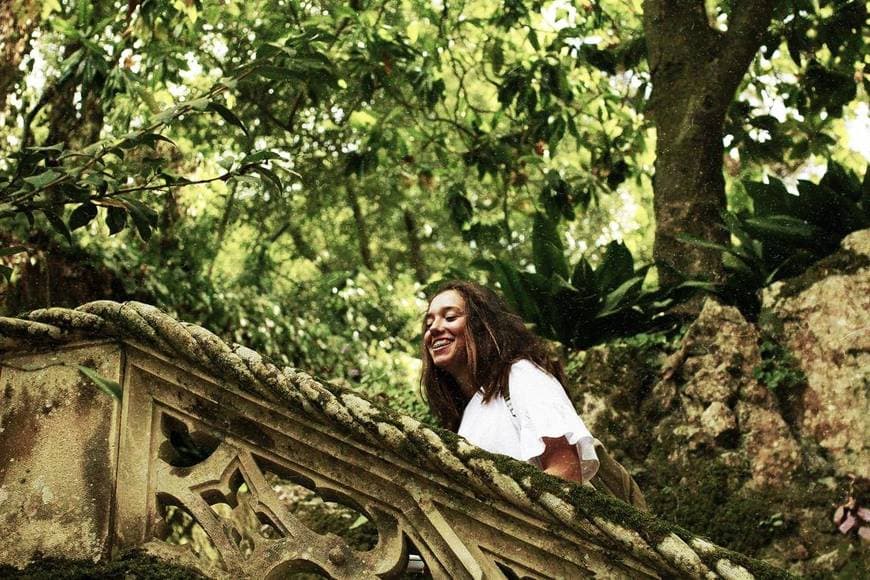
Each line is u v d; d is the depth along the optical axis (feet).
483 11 27.17
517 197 29.17
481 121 27.63
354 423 7.63
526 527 7.40
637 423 17.44
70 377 8.37
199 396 8.23
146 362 8.41
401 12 29.32
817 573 14.76
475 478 7.36
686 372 17.30
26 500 8.04
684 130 21.48
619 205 38.81
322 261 41.81
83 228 20.36
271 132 31.83
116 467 8.09
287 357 26.68
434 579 7.47
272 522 7.89
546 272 20.88
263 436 8.10
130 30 19.90
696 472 16.35
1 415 8.35
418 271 43.86
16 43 19.42
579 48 25.35
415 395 22.52
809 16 24.21
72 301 19.92
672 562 6.89
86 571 7.72
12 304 18.67
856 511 14.83
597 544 7.19
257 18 26.04
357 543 16.20
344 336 30.01
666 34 22.33
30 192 9.60
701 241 19.29
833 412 15.89
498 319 9.52
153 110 17.42
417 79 25.86
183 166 24.38
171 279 22.77
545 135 26.09
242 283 29.09
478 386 9.27
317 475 7.91
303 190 36.37
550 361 9.50
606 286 20.16
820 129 25.35
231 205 31.27
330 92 28.27
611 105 26.50
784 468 15.81
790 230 18.17
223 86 10.78
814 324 16.61
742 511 15.67
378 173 34.63
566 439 8.68
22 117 19.81
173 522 16.49
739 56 21.52
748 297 18.80
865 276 16.42
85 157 10.39
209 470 8.08
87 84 17.51
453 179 29.04
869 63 24.11
